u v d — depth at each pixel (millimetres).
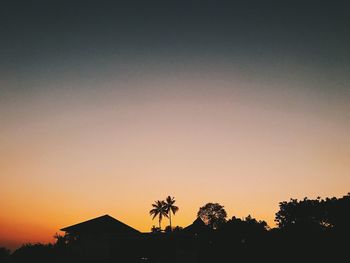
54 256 49031
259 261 40906
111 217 50375
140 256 46250
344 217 44969
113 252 46344
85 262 45250
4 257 52562
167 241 47406
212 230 49312
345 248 37562
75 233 47750
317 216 49438
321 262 37062
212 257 44719
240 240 45938
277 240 42188
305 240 40375
